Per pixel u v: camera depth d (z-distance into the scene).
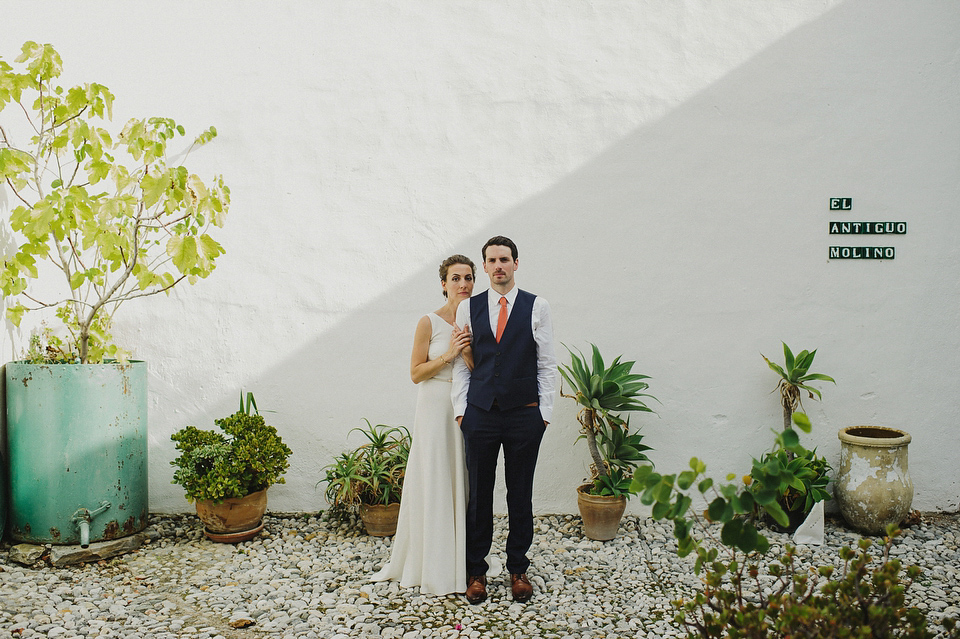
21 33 4.12
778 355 4.54
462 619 3.10
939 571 3.68
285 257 4.58
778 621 1.84
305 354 4.59
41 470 3.71
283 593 3.39
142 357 4.57
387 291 4.58
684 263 4.54
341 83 4.57
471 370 3.24
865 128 4.50
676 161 4.53
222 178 4.35
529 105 4.56
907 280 4.52
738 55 4.52
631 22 4.53
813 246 4.52
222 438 4.13
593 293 4.55
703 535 4.20
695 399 4.55
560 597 3.36
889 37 4.48
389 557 3.84
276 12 4.55
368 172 4.58
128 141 3.67
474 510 3.22
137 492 3.98
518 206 4.56
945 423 4.52
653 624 3.11
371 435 4.56
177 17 4.54
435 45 4.56
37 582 3.48
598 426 4.39
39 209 3.51
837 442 4.54
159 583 3.51
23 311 3.76
